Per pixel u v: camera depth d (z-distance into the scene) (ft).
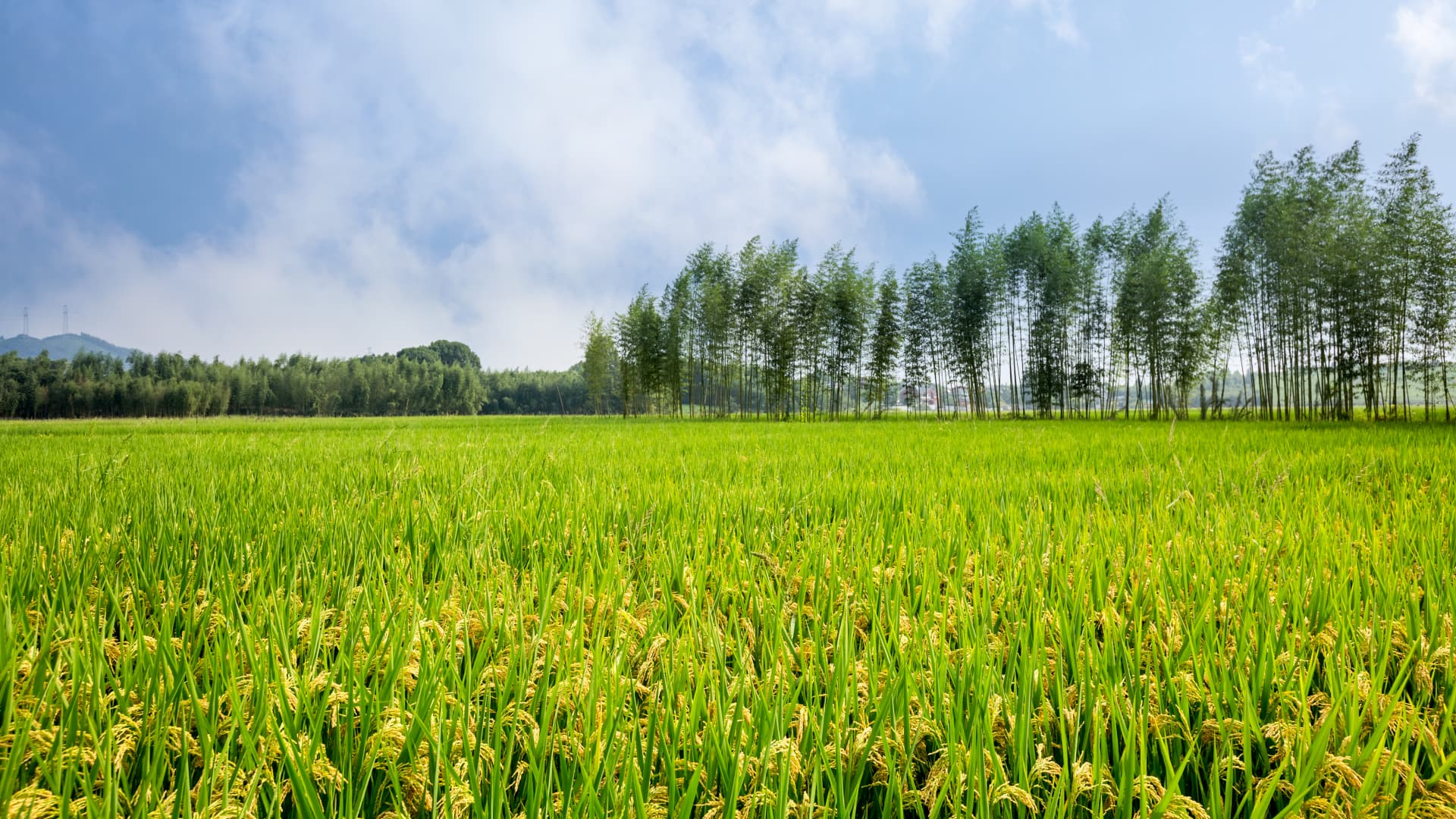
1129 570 7.02
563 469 16.71
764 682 4.35
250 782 3.38
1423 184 71.10
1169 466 16.35
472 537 8.15
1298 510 10.19
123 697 4.04
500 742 3.67
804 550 8.13
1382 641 5.03
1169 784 3.35
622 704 4.28
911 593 6.53
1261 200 85.92
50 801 3.20
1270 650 4.66
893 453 21.48
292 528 8.77
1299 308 84.33
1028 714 3.87
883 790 3.90
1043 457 19.85
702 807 3.56
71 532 8.47
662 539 8.41
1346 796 3.39
